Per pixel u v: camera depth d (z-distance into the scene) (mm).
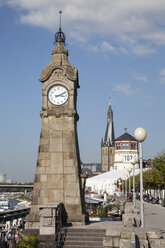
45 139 26984
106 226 24766
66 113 27109
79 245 21656
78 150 28344
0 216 63250
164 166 70625
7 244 27734
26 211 73938
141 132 23000
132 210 29656
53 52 28453
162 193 98062
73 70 27703
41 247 21516
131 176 126562
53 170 26406
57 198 25953
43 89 27688
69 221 25484
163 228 31016
